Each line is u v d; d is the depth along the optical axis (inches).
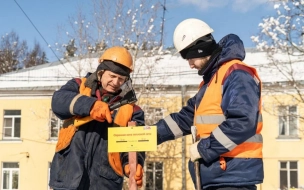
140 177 141.2
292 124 845.2
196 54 140.4
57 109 141.1
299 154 838.5
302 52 685.9
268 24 666.2
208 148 131.6
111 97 144.7
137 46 871.1
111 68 140.6
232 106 130.0
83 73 901.2
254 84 133.5
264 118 848.9
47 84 944.9
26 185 901.8
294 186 836.6
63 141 143.5
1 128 917.8
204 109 139.4
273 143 845.2
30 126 915.4
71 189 139.0
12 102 922.7
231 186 134.3
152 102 881.5
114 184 144.9
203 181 137.3
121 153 147.7
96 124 144.4
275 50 701.9
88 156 141.8
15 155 910.4
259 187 847.1
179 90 887.7
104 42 896.9
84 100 137.6
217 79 137.6
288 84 799.1
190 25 143.2
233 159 133.7
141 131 141.1
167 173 876.0
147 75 884.6
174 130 162.1
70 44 911.0
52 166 145.2
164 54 924.6
